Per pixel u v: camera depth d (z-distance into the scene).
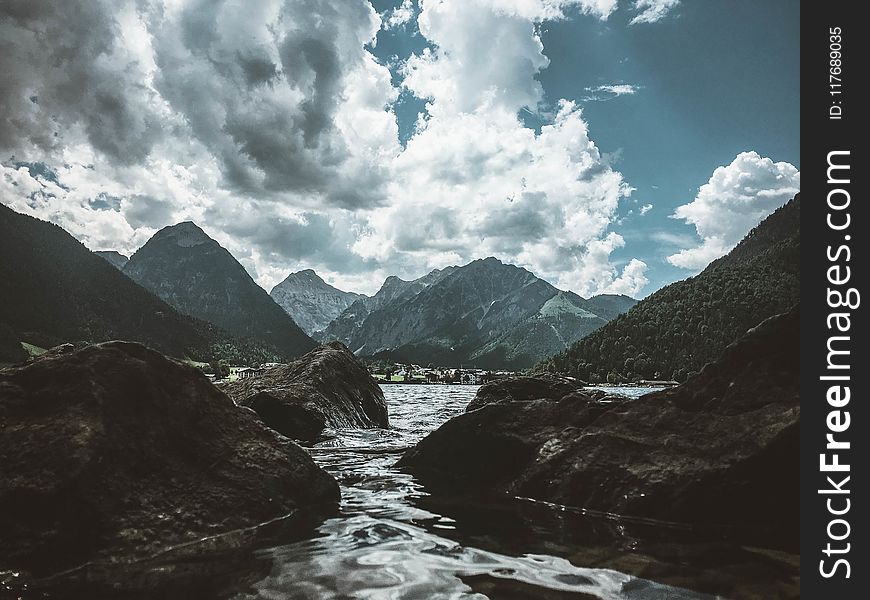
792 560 4.70
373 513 6.54
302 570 4.45
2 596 3.91
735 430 6.43
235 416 7.28
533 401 8.98
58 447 5.14
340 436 14.30
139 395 6.25
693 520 6.02
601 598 3.81
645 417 7.48
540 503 7.11
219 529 5.59
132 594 3.94
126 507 5.24
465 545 5.18
